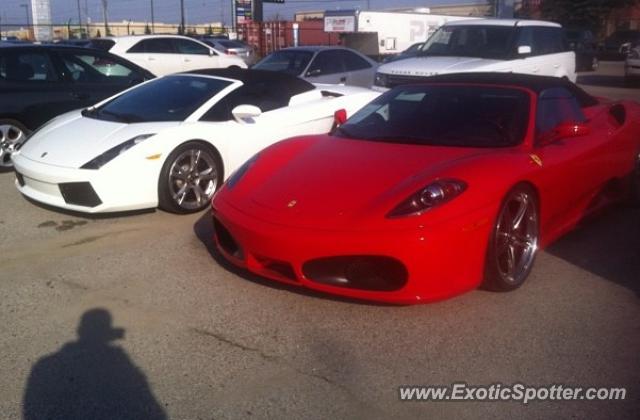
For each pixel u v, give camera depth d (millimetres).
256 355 3188
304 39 36188
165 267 4309
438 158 3867
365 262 3365
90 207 5059
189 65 15078
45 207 5723
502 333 3395
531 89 4523
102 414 2727
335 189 3680
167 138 5242
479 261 3510
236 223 3666
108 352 3219
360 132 4508
